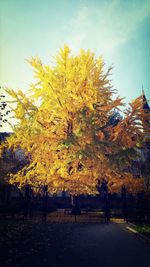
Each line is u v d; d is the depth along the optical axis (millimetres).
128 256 6379
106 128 13203
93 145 12039
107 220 12477
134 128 12453
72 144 11953
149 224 11570
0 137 15703
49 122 13625
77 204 14898
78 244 7621
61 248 7082
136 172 15789
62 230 9922
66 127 13578
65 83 13633
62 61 13523
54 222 11875
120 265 5648
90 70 13734
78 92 13133
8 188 17688
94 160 12492
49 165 12883
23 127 13148
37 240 8039
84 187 13000
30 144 13094
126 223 11984
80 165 13734
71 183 12727
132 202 15367
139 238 8609
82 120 12820
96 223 11820
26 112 13109
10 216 13578
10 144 13133
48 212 16422
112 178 13195
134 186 13445
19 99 12945
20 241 7852
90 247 7270
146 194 14234
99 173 12773
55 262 5766
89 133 12273
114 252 6758
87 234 9203
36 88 13281
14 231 9523
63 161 12680
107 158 12422
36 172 12812
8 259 5918
